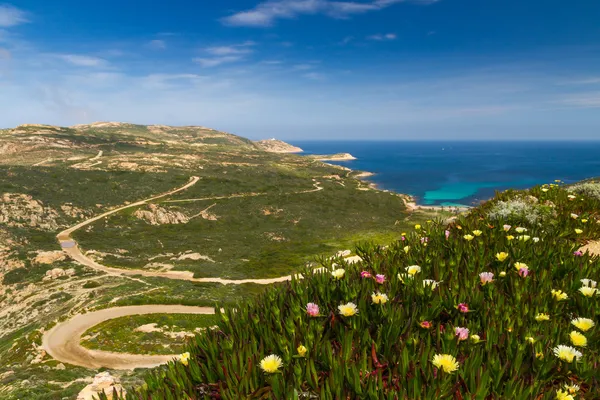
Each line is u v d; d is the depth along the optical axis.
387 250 4.65
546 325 2.71
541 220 6.70
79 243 73.69
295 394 1.95
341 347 2.39
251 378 2.20
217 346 2.68
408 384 2.04
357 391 2.01
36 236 74.69
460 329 2.43
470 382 2.06
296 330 2.60
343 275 3.56
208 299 41.00
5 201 86.00
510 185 178.62
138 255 70.69
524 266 3.58
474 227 5.61
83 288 49.41
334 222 105.25
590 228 6.41
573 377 2.31
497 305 2.96
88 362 28.62
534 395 2.00
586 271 3.74
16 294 51.25
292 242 86.50
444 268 3.85
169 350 30.38
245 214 107.19
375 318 2.78
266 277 56.03
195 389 2.32
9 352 31.86
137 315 37.03
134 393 2.51
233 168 162.50
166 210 101.50
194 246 79.25
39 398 19.81
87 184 112.19
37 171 114.38
